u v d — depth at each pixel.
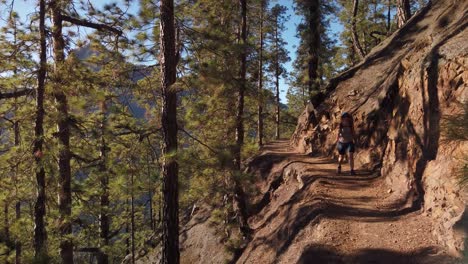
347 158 13.48
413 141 9.36
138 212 23.59
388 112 12.13
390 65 15.87
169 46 9.13
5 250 12.51
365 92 15.18
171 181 9.11
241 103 12.62
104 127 11.83
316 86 17.69
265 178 16.59
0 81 11.01
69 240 11.23
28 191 10.80
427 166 8.38
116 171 10.82
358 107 14.39
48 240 10.60
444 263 6.21
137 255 20.33
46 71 10.32
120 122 12.81
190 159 9.10
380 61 17.12
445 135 3.49
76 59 10.81
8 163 10.41
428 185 8.05
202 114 12.59
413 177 8.91
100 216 17.97
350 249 7.52
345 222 8.59
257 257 11.02
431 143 8.52
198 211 19.11
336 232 8.23
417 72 9.95
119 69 11.20
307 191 11.41
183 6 11.16
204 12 12.04
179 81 9.02
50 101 11.34
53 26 10.88
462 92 7.91
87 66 11.62
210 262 14.33
